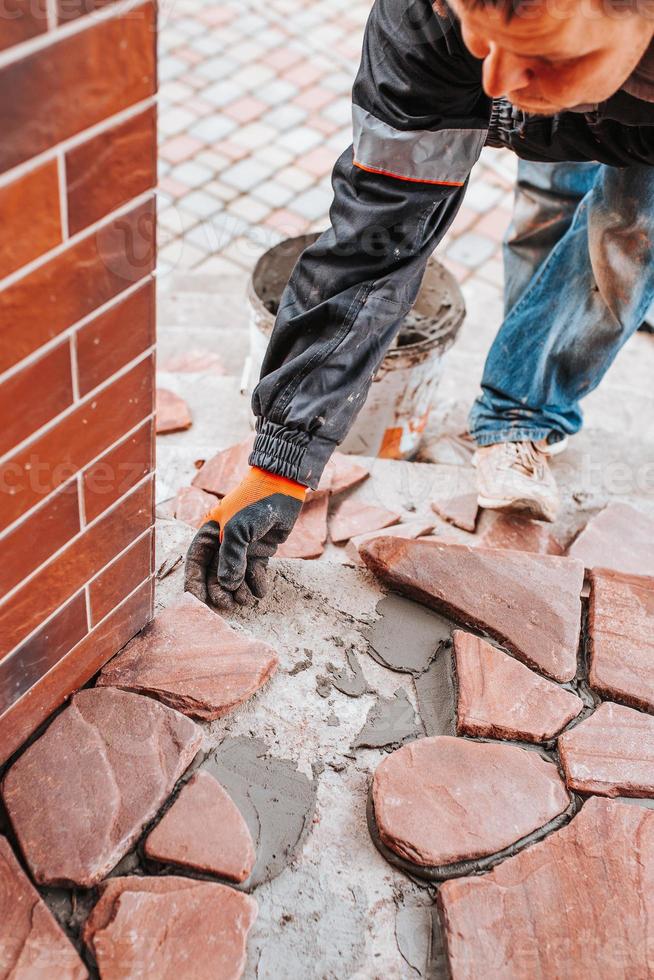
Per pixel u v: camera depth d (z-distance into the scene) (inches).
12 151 32.9
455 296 92.0
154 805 52.3
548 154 60.4
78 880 49.0
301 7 203.3
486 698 60.4
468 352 130.4
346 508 79.2
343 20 202.1
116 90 35.3
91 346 42.0
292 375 59.1
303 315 59.1
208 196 157.2
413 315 96.1
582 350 77.6
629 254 68.9
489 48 42.7
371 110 54.0
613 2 38.7
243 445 83.7
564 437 86.5
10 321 37.1
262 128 171.9
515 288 87.8
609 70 42.4
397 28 50.8
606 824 53.9
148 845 51.1
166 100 174.6
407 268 58.9
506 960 48.0
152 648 60.3
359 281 59.1
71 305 39.5
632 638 65.3
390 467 84.7
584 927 49.4
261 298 92.7
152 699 57.2
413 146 53.6
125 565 54.9
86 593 52.7
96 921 47.6
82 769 53.4
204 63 184.5
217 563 65.5
